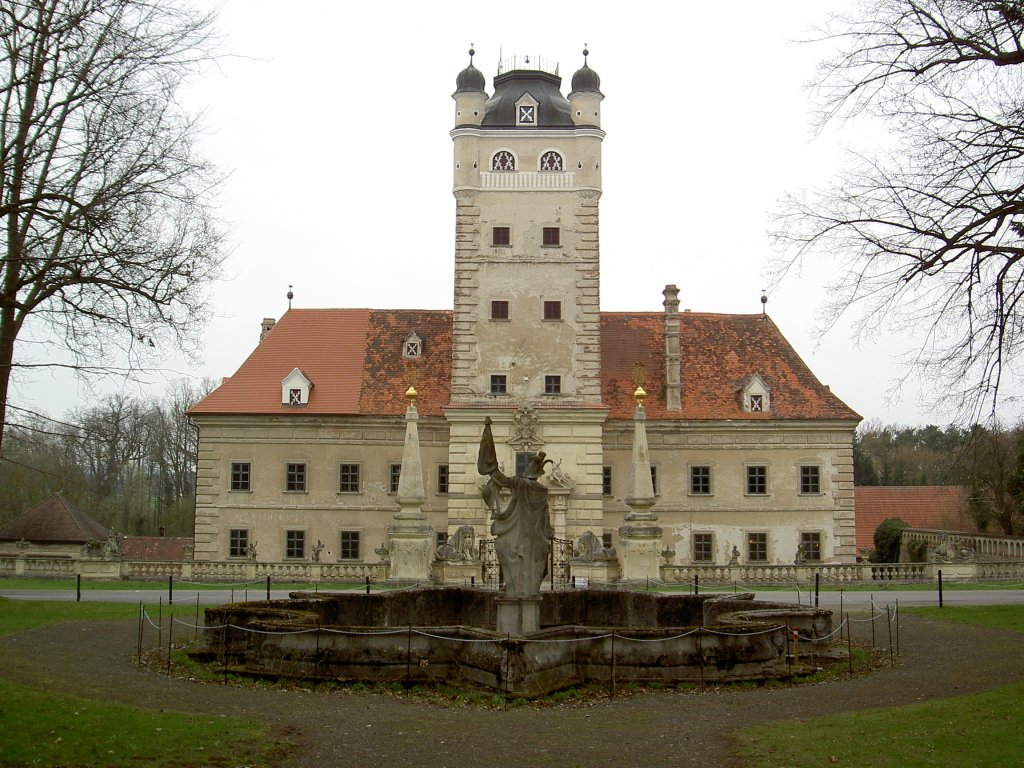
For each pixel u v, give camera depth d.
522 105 58.12
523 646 20.64
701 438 60.28
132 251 25.98
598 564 41.28
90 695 18.28
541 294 57.22
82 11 24.81
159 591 41.81
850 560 59.69
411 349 63.47
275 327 65.06
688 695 20.97
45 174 26.22
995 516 64.94
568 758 15.48
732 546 59.69
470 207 57.56
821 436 60.44
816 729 17.05
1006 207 22.17
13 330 30.61
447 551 40.75
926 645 26.72
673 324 61.31
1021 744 15.46
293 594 27.83
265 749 15.33
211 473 60.12
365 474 60.03
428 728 17.36
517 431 55.97
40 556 50.69
